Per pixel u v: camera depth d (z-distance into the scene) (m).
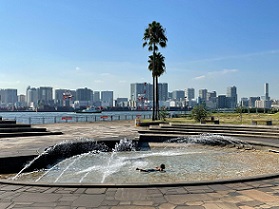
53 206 5.25
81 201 5.51
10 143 14.44
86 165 11.06
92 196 5.80
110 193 6.00
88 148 14.26
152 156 13.05
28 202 5.47
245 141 14.94
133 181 8.44
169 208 5.09
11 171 10.32
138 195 5.85
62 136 18.23
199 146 16.19
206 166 10.63
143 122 30.41
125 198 5.67
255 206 5.11
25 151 11.78
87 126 29.36
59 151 12.83
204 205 5.21
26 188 6.43
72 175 9.39
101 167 10.58
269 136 16.50
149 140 17.84
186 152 14.21
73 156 13.23
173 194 5.89
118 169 10.16
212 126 20.25
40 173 9.97
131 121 39.88
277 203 5.28
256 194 5.84
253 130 18.12
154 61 38.53
